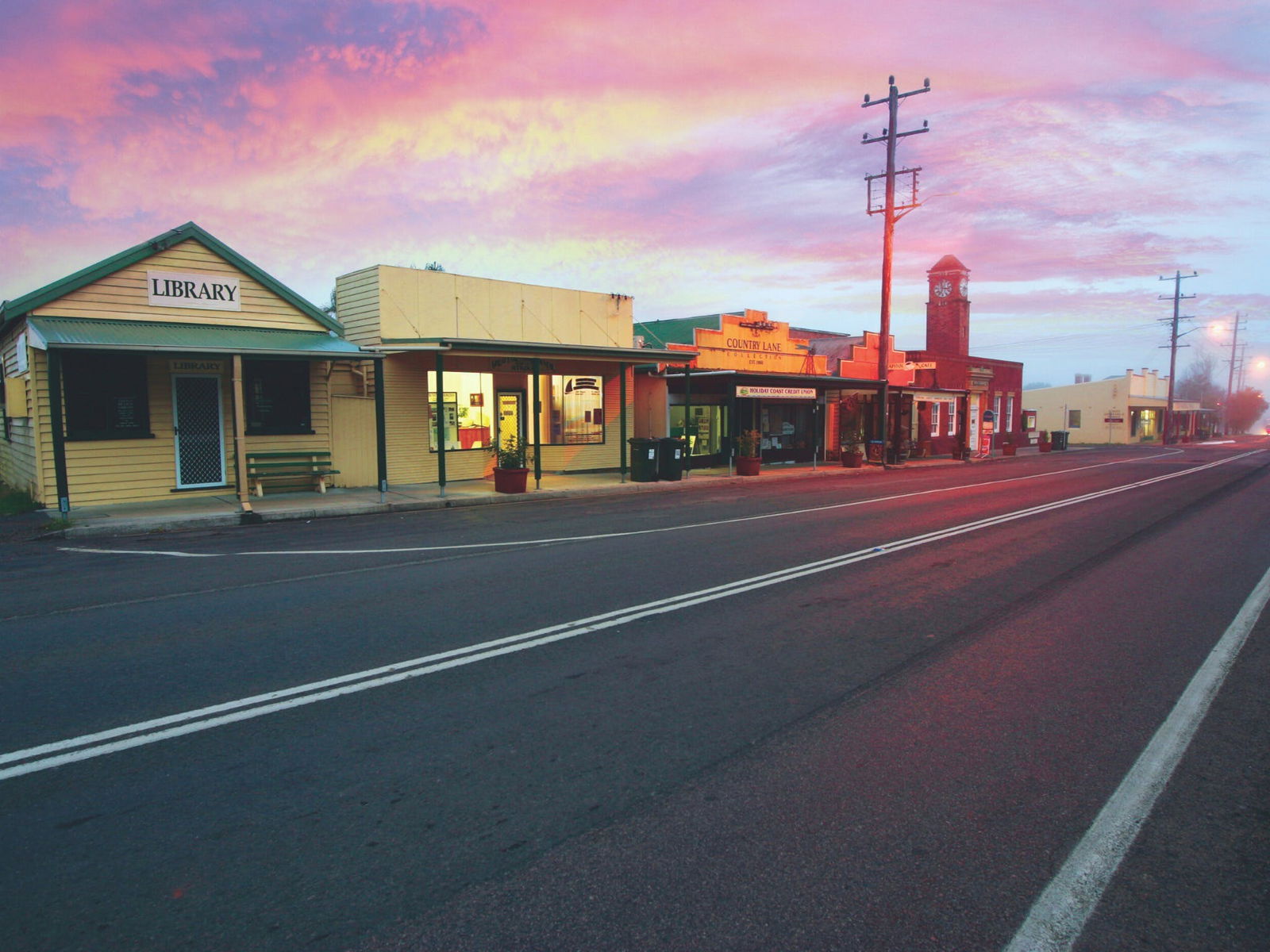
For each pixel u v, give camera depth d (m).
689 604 6.98
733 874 2.96
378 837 3.19
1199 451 47.47
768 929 2.65
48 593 7.33
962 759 3.98
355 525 12.19
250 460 15.02
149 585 7.67
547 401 20.89
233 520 12.38
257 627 6.14
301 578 8.02
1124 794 3.64
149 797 3.50
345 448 16.56
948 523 12.63
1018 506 15.25
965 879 2.96
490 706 4.57
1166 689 5.05
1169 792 3.69
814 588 7.72
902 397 34.06
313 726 4.27
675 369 23.58
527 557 9.23
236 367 12.82
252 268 14.91
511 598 7.12
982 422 37.50
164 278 14.00
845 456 28.34
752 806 3.47
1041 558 9.55
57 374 11.57
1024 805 3.53
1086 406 66.25
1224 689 5.07
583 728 4.28
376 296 16.83
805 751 4.04
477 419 19.17
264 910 2.72
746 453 22.61
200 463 14.59
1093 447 54.53
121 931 2.61
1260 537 11.36
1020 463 33.56
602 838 3.20
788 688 4.95
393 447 17.36
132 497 13.74
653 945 2.55
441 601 6.99
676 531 11.52
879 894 2.86
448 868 2.98
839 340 36.50
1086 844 3.22
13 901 2.76
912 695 4.87
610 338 21.83
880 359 29.08
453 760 3.88
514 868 2.98
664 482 20.14
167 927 2.63
